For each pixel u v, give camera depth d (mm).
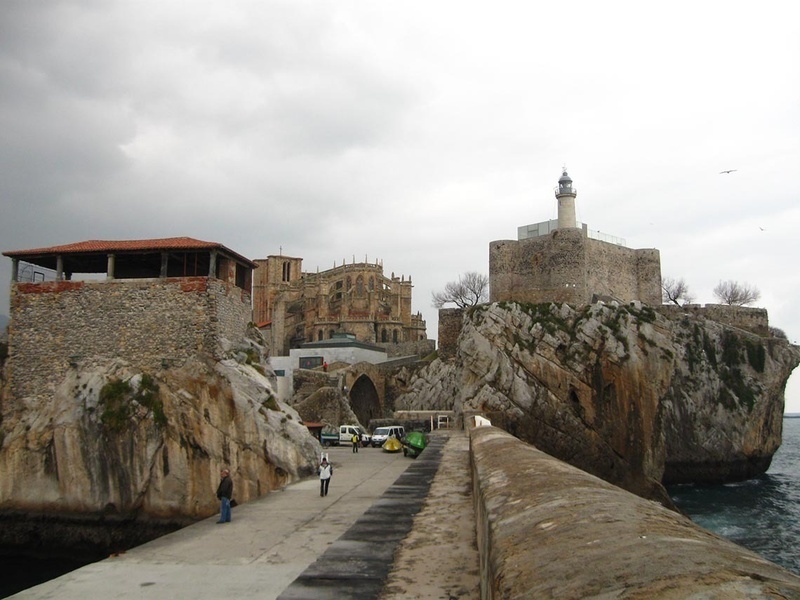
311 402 63969
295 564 12359
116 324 34906
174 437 32219
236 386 32938
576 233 75625
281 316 99812
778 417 77875
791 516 48969
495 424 62094
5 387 35188
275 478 31234
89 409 33094
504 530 4734
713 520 47406
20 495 33031
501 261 80062
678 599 2188
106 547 31734
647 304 79562
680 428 70750
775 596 2035
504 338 67062
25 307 35812
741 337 76000
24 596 10430
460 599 8586
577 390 63125
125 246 36281
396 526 13555
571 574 3033
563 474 6891
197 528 16281
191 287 34656
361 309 101625
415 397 80062
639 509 4367
